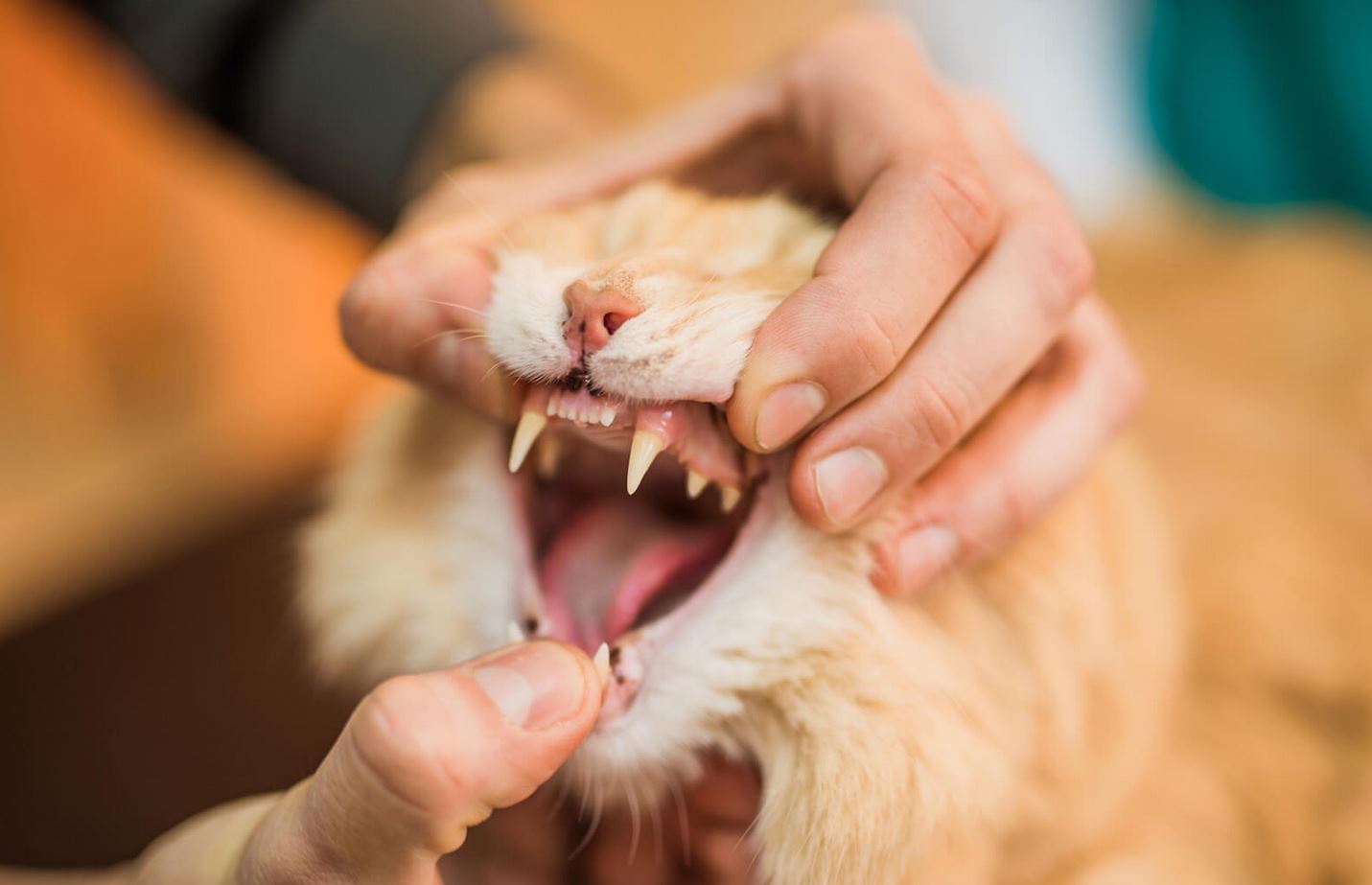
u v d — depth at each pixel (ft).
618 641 1.08
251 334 2.85
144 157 2.74
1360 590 1.48
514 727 0.91
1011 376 1.03
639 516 1.16
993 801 1.07
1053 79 2.83
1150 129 2.66
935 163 1.03
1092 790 1.16
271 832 0.94
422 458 1.20
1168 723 1.27
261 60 1.71
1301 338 1.91
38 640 1.86
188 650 1.84
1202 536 1.50
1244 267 2.14
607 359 1.02
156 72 1.75
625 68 3.27
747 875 1.16
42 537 2.32
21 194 2.59
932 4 2.94
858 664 1.07
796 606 1.08
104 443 2.62
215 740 1.68
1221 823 1.29
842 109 1.14
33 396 2.60
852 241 1.01
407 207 1.71
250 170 2.75
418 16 1.72
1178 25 2.56
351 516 1.23
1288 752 1.40
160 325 2.77
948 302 1.03
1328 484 1.59
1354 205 2.44
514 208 1.25
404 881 0.92
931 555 1.06
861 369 0.98
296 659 1.80
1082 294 1.06
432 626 1.17
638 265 1.07
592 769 1.10
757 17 3.43
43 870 1.54
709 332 1.03
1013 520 1.08
